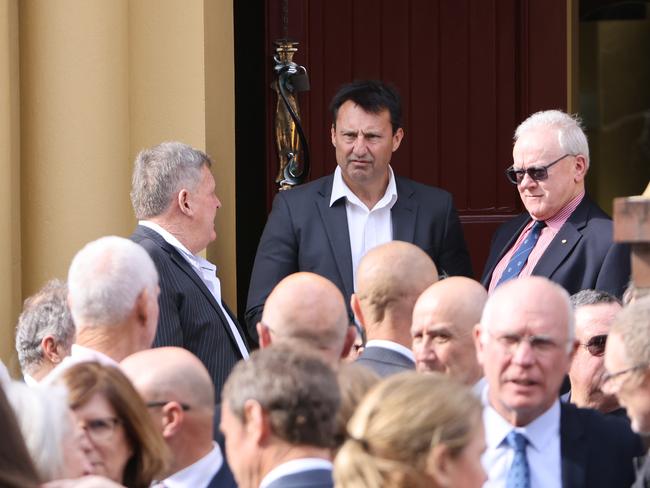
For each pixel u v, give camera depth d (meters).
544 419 14.44
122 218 23.67
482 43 27.03
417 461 10.77
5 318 22.77
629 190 38.97
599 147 39.06
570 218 21.02
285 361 12.30
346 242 22.81
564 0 26.95
